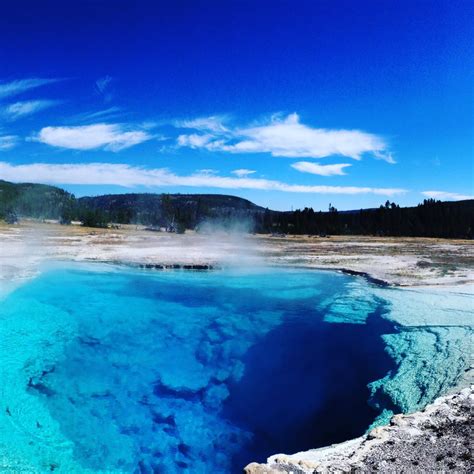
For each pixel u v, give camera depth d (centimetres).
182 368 1224
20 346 1261
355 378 1101
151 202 9138
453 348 1127
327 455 646
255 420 1002
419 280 1994
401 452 613
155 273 2292
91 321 1508
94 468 798
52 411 969
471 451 604
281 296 1872
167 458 862
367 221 6675
